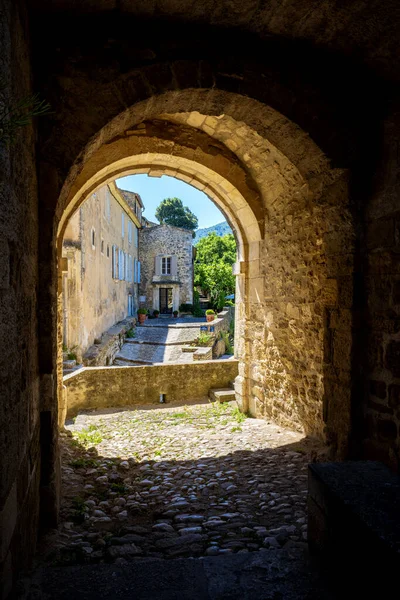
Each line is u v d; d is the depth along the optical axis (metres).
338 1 2.31
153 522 2.63
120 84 2.65
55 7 2.39
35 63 2.50
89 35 2.62
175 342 14.02
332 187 3.21
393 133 2.82
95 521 2.62
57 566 1.95
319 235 3.85
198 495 3.07
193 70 2.78
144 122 4.37
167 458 4.04
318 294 3.93
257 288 5.43
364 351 3.07
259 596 1.65
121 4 2.47
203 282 27.84
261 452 4.03
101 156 4.24
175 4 2.49
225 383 7.16
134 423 5.53
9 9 1.63
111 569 1.85
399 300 2.73
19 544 1.64
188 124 4.50
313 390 4.13
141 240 26.12
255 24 2.68
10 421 1.49
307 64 3.02
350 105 3.07
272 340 5.03
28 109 2.06
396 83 2.80
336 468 1.98
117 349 13.27
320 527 1.87
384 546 1.32
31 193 2.18
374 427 2.96
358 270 3.06
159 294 26.41
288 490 3.07
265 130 3.26
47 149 2.49
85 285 9.76
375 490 1.73
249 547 2.19
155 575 1.80
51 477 2.44
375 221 2.96
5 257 1.45
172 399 6.91
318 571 1.82
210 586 1.72
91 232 10.61
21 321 1.77
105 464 3.85
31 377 2.08
